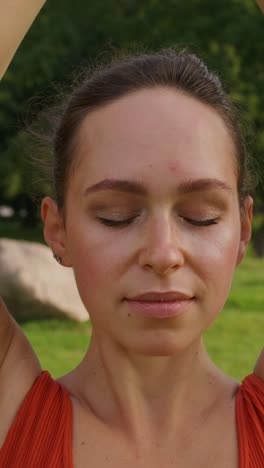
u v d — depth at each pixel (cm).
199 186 80
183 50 103
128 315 79
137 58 89
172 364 86
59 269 391
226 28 735
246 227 90
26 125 108
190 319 79
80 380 89
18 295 368
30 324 362
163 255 78
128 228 80
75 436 85
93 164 81
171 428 85
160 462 84
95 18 758
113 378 86
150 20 745
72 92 91
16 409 88
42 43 730
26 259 383
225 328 344
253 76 725
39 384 89
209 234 81
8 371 89
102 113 83
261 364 92
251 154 102
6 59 90
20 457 84
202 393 88
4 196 848
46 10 765
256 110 702
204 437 86
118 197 80
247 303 404
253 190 102
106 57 101
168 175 79
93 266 81
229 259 81
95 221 81
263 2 94
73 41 738
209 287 80
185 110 82
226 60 713
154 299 78
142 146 80
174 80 84
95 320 83
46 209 91
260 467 84
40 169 100
